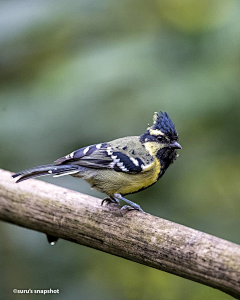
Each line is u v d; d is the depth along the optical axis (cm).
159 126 908
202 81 979
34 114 994
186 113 955
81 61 1034
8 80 1116
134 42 1064
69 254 1100
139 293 1188
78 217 773
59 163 873
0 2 1077
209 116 970
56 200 805
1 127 979
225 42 1035
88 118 980
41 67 1117
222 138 1027
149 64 1008
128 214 741
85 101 983
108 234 735
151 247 684
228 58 1023
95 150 891
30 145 975
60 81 1023
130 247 711
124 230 720
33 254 1045
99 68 1001
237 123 995
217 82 974
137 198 1061
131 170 859
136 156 876
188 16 1115
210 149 1033
